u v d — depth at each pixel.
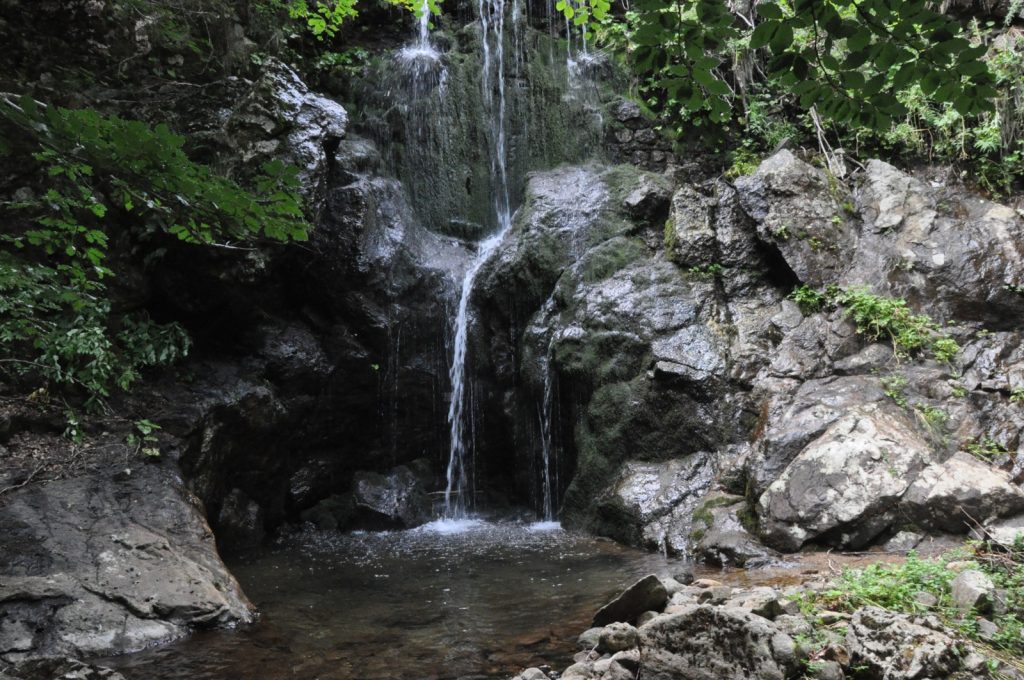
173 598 5.30
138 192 3.86
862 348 7.69
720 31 2.73
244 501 8.15
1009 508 5.88
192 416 7.43
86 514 5.95
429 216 10.73
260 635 5.18
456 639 5.01
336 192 9.30
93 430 6.92
